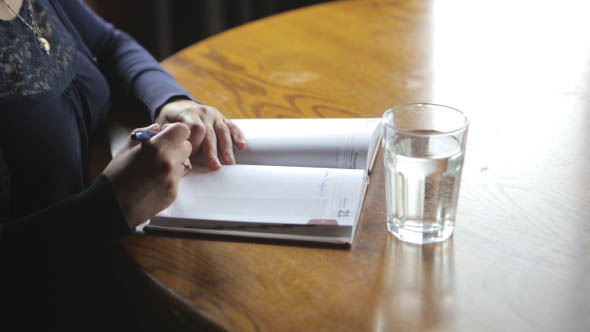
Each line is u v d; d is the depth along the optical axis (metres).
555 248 0.67
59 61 1.02
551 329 0.56
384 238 0.71
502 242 0.69
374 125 0.90
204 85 1.20
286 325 0.58
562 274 0.63
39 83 0.96
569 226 0.71
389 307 0.60
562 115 1.01
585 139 0.92
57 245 0.74
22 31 0.96
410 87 1.15
